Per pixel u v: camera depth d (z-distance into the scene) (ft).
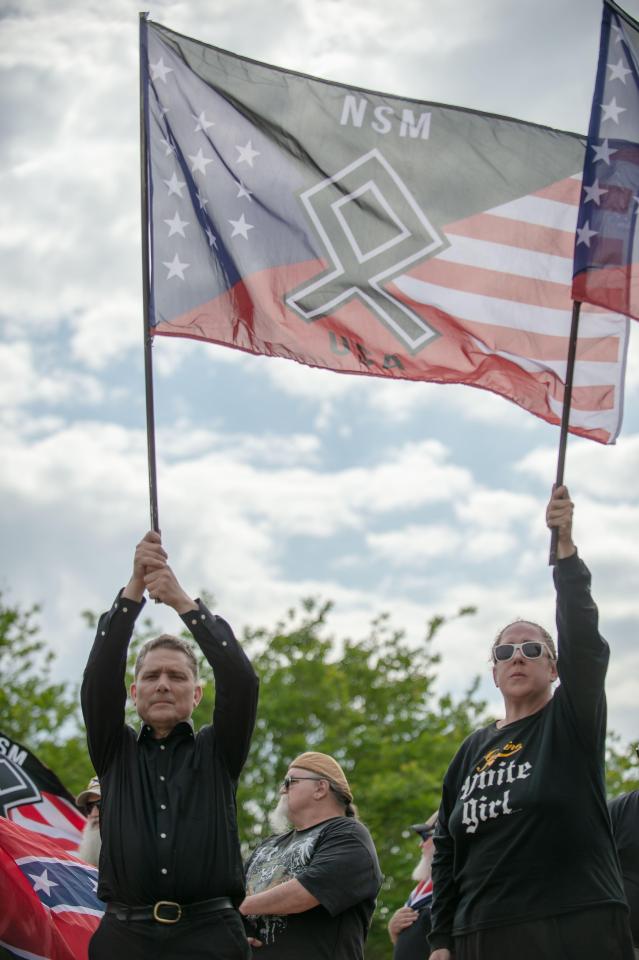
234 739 18.97
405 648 80.02
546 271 22.57
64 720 74.49
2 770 28.50
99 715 18.94
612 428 22.08
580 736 19.76
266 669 76.13
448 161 22.89
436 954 20.39
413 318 22.30
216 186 22.41
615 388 22.18
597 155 22.03
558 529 20.08
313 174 22.70
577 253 21.61
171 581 19.35
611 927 18.70
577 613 19.63
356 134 22.91
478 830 19.76
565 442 20.85
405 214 22.66
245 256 22.24
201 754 19.04
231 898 18.34
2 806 28.02
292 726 73.36
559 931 18.58
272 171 22.63
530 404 22.16
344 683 74.79
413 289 22.40
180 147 22.44
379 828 65.82
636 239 21.66
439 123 23.03
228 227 22.29
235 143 22.65
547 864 19.03
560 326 22.38
